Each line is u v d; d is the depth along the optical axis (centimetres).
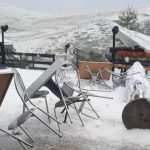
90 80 840
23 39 4288
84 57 1561
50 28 5244
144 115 503
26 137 487
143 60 1053
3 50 1327
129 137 483
